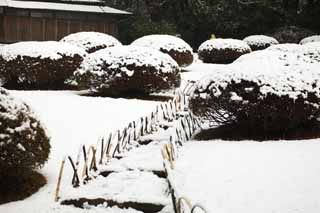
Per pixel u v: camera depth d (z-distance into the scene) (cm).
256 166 511
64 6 2302
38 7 2198
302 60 739
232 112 663
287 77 640
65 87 1213
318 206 392
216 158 555
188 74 1544
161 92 1131
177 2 2981
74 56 1185
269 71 650
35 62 1140
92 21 2333
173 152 562
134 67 1014
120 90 1046
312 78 650
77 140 709
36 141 495
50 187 512
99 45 1697
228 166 520
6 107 478
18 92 1084
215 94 654
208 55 2003
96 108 902
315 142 610
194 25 2905
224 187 459
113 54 1037
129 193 468
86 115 849
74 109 893
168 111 852
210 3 2939
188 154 589
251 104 637
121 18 2403
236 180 474
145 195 459
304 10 2892
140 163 551
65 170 575
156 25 2591
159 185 489
